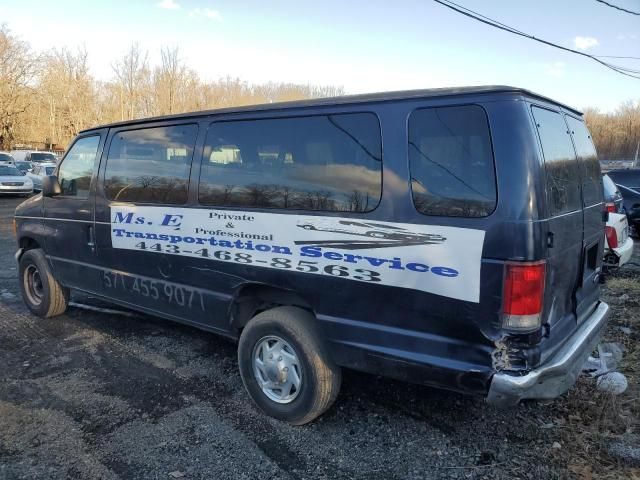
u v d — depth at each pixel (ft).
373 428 11.29
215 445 10.66
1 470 9.78
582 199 11.05
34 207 18.40
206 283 12.76
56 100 168.55
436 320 9.11
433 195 9.07
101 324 18.19
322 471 9.83
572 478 9.53
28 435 11.02
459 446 10.61
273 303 12.02
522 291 8.31
